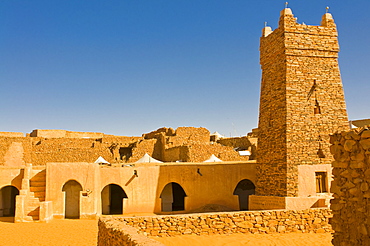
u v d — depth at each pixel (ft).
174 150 138.00
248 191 110.73
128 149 160.76
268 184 78.28
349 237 28.48
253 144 141.18
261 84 84.23
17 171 93.30
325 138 74.84
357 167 27.84
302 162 73.05
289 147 73.00
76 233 74.49
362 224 27.07
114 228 38.11
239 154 133.90
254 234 48.60
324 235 48.39
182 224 47.42
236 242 44.11
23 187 89.56
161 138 155.84
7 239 69.36
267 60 81.97
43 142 150.92
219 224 48.24
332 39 78.18
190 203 98.84
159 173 99.81
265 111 81.35
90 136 207.10
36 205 88.17
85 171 92.43
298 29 76.64
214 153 129.39
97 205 93.97
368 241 26.43
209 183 99.66
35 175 93.35
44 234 73.51
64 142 154.61
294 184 72.02
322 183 74.13
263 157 81.05
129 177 97.91
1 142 140.15
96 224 83.87
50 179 91.81
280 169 74.28
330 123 75.72
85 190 91.61
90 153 142.41
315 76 76.48
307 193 72.13
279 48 76.95
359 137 27.78
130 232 33.68
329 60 77.77
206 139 160.97
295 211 50.62
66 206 94.79
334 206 30.17
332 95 76.84
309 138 74.13
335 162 30.42
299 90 75.25
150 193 98.48
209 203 98.89
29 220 86.53
